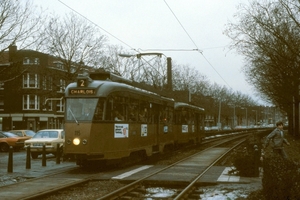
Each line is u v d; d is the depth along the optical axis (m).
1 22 23.31
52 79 45.72
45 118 60.94
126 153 16.86
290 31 27.06
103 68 41.72
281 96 39.06
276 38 26.81
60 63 44.06
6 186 11.63
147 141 19.78
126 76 47.75
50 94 46.94
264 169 9.25
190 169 15.81
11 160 15.49
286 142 14.26
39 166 17.81
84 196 10.27
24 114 59.28
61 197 10.18
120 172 15.02
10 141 31.70
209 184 12.15
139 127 18.61
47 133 24.39
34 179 13.06
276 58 28.25
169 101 24.39
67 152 15.12
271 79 34.44
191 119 31.67
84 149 14.91
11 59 27.53
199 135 35.34
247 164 13.59
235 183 12.16
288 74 29.69
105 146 15.37
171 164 17.83
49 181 12.65
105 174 14.33
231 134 71.81
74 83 15.86
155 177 13.28
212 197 10.21
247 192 10.73
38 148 22.84
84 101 15.40
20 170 16.11
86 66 42.28
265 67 32.12
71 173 14.85
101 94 15.39
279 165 9.11
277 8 26.06
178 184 12.32
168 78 33.47
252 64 33.88
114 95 16.00
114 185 12.00
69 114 15.38
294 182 8.84
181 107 28.02
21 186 11.65
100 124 15.23
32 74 52.38
